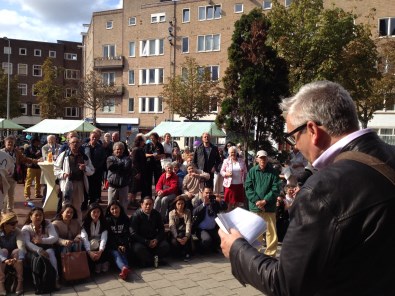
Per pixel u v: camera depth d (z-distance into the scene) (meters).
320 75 15.21
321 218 1.23
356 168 1.29
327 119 1.42
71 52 60.53
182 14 36.06
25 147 11.60
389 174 1.28
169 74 36.88
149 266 6.32
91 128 19.11
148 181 9.91
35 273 5.12
